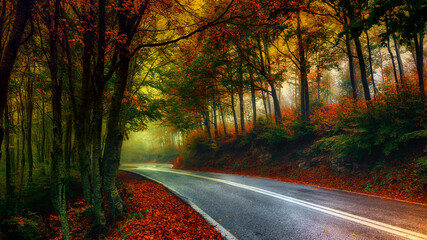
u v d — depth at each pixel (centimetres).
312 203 640
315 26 1307
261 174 1446
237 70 1477
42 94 893
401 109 909
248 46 1411
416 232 402
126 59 602
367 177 903
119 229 540
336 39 1246
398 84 1078
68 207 775
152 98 1380
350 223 464
